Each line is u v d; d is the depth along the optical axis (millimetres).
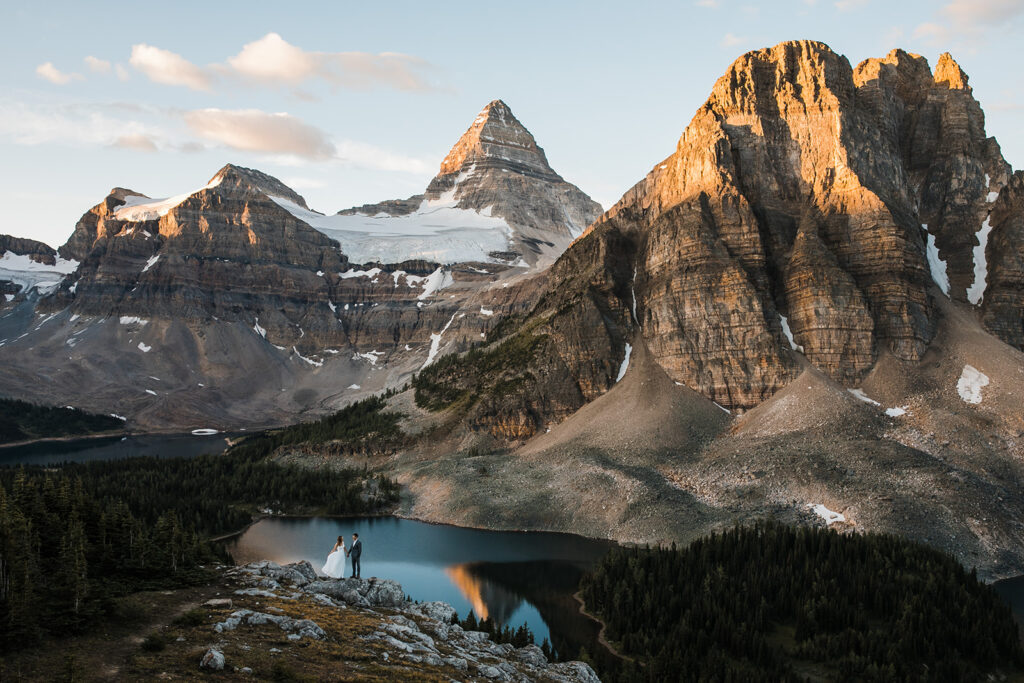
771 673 94875
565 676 68812
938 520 146375
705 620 107688
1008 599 126500
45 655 50375
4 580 54219
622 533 159625
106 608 57719
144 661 50625
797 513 153625
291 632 59156
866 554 122812
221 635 56688
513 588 129875
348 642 59344
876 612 110188
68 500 74750
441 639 67750
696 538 147125
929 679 95562
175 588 67250
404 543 159500
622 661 99875
